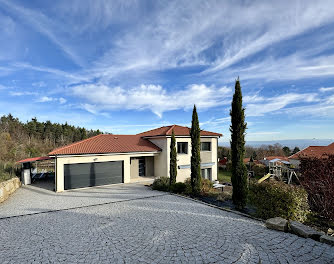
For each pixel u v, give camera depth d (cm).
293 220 705
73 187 1519
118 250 516
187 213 841
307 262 439
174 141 1470
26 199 1197
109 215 832
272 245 525
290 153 5988
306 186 962
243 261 447
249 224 696
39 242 578
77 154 1512
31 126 5988
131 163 1992
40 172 2280
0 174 1452
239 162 961
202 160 2141
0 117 6400
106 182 1672
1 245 562
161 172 2003
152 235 609
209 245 532
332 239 523
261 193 797
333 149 2614
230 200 1096
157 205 983
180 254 486
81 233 641
